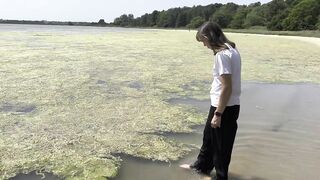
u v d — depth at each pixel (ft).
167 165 8.98
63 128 11.38
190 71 24.20
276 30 165.17
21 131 10.96
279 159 9.62
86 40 55.21
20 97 15.05
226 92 7.23
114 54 33.37
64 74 20.98
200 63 28.89
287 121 13.23
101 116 12.86
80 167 8.67
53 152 9.46
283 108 15.19
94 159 9.14
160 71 23.66
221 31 7.54
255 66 28.78
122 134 11.09
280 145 10.68
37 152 9.42
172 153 9.77
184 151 9.97
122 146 10.09
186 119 13.04
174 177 8.29
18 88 16.74
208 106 15.15
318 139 11.35
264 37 94.94
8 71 21.33
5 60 26.13
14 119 12.10
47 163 8.82
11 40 48.83
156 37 78.28
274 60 33.99
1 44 40.93
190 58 32.45
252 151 10.11
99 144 10.17
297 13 160.35
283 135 11.61
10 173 8.25
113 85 18.48
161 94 16.98
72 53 32.76
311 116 14.03
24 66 23.47
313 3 158.61
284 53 42.63
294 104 16.01
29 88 16.83
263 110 14.73
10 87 16.89
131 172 8.52
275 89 19.36
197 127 12.24
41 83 18.08
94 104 14.47
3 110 13.14
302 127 12.56
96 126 11.72
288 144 10.80
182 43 56.24
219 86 7.64
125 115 13.12
